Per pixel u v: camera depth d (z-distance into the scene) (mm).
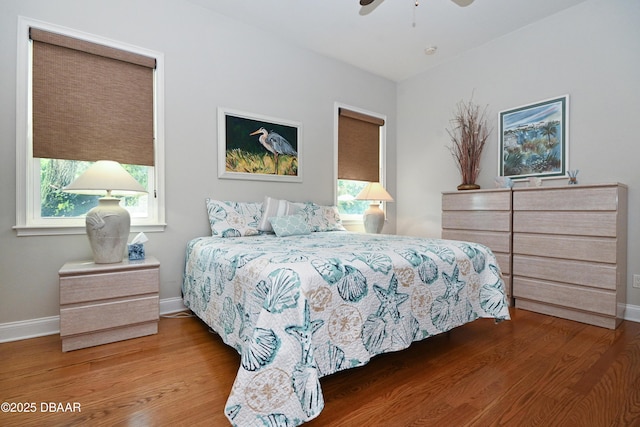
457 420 1239
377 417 1257
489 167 3387
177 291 2652
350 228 3916
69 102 2225
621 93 2484
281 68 3273
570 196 2414
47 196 2189
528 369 1651
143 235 2270
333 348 1311
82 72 2273
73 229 2211
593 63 2631
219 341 2010
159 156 2564
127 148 2441
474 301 1968
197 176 2760
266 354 1142
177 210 2656
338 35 3225
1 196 2004
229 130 2932
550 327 2287
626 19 2465
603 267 2258
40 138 2129
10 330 2014
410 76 4215
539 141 2971
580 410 1300
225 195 2918
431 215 4004
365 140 4086
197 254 2295
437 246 1923
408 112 4270
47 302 2135
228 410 1089
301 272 1287
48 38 2133
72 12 2219
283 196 3309
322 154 3623
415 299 1647
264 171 3145
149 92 2545
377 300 1486
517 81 3139
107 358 1757
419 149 4133
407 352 1866
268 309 1211
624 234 2389
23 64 2064
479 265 2023
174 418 1240
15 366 1658
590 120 2648
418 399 1381
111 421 1220
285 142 3297
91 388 1452
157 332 2146
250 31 3059
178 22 2656
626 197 2424
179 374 1584
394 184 4391
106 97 2361
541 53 2961
